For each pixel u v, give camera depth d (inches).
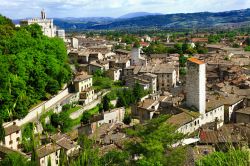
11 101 4436.5
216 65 7790.4
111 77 7672.2
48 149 3437.5
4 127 4116.6
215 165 1829.5
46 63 5428.2
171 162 2070.6
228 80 6363.2
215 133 3198.8
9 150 3604.8
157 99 5290.4
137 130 2245.3
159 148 2054.6
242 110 4264.3
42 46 5689.0
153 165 1980.8
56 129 4778.5
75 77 6466.5
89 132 4365.2
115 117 5118.1
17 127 4163.4
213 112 4362.7
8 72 4564.5
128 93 6072.8
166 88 7032.5
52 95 5546.3
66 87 6077.8
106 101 5659.5
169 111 4468.5
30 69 5029.5
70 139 3853.3
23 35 5802.2
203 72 4215.1
